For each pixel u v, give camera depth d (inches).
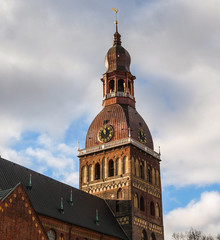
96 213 3068.4
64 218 2719.0
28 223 1934.1
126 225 3314.5
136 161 3572.8
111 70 4050.2
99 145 3671.3
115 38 4244.6
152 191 3673.7
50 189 2901.1
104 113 3806.6
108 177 3548.2
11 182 2564.0
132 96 3961.6
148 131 3853.3
